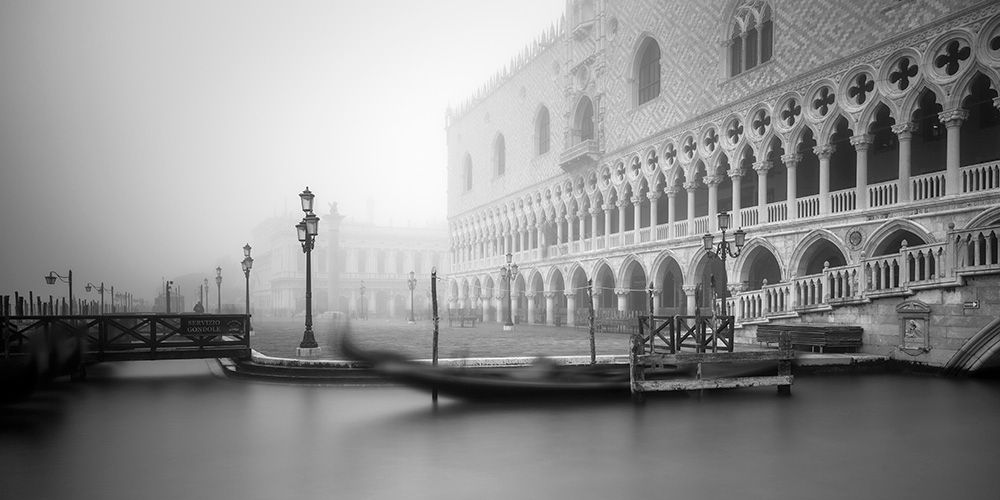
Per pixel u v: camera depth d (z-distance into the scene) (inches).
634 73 1567.4
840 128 1179.9
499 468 353.1
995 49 810.8
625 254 1567.4
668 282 1589.6
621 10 1614.2
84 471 349.7
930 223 863.7
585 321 1689.2
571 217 1856.5
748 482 324.2
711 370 619.8
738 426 464.8
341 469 351.6
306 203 926.4
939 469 348.5
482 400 586.2
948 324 719.1
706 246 966.4
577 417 502.9
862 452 387.2
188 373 811.4
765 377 609.9
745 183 1403.8
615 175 1628.9
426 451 393.1
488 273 2423.7
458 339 1243.2
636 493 306.7
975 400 570.6
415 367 553.9
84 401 586.2
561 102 1907.0
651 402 576.7
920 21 888.3
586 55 1770.4
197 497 303.4
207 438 430.9
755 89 1171.3
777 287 967.6
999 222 776.9
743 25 1214.3
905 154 915.4
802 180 1268.5
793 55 1094.4
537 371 571.5
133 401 585.6
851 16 991.6
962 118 843.4
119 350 764.0
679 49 1385.3
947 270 719.7
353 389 657.0
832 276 875.4
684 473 342.0
